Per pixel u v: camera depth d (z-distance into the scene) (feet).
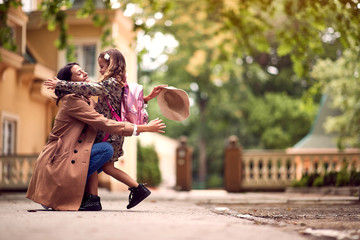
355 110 62.80
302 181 49.60
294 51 43.45
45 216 13.34
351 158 55.93
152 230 10.58
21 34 56.90
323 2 35.81
